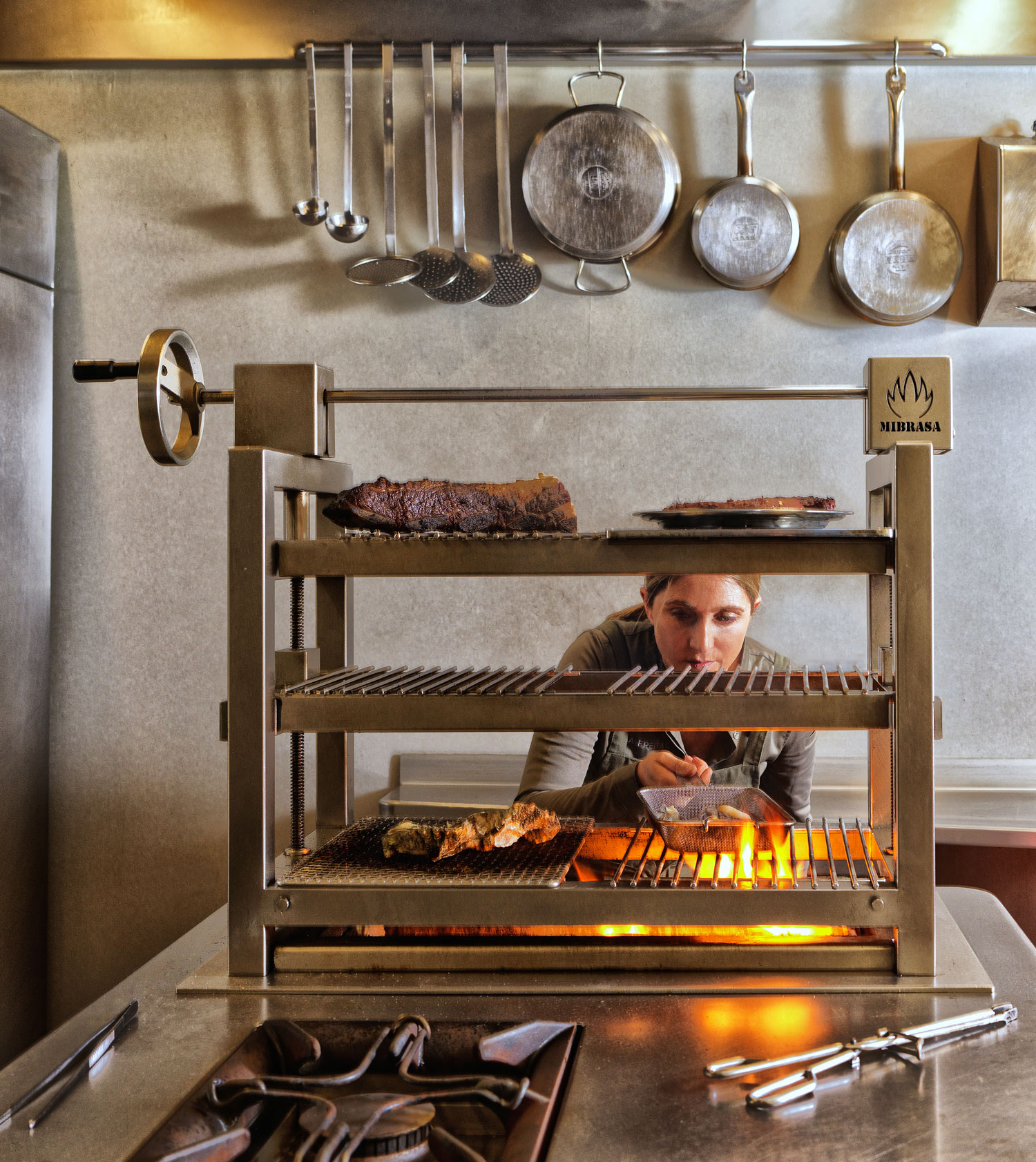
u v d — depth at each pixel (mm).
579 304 2252
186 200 2297
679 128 2225
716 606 2090
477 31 2121
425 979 1119
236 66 2258
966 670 2234
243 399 1286
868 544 1119
